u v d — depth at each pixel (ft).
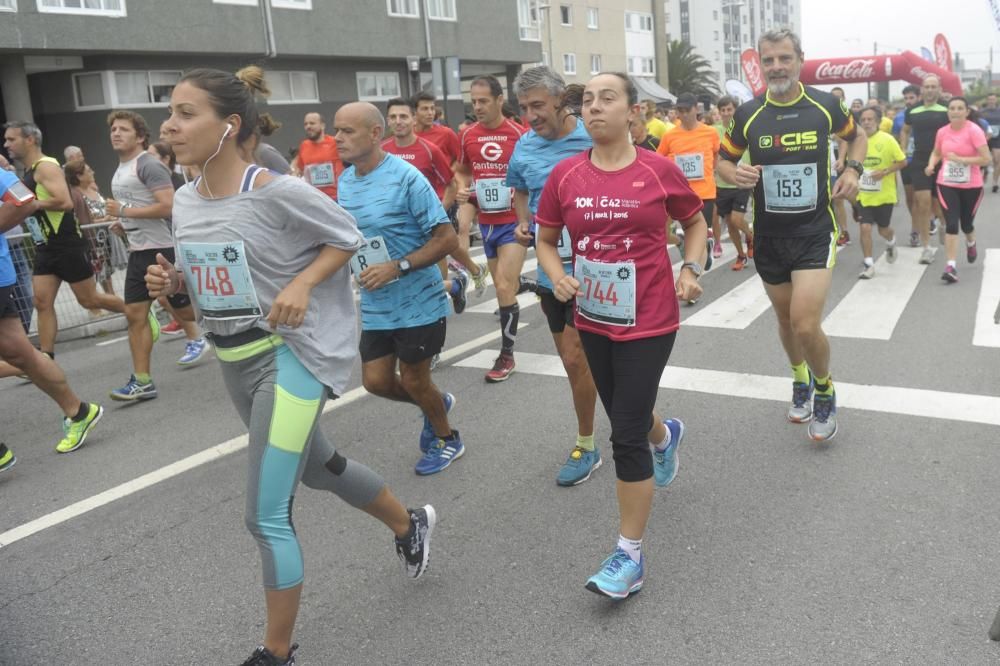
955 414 15.65
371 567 11.47
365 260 13.41
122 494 14.66
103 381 22.65
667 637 9.43
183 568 11.84
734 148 14.90
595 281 10.25
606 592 9.81
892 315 23.41
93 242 29.07
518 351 22.41
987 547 10.91
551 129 13.69
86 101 65.46
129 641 10.11
